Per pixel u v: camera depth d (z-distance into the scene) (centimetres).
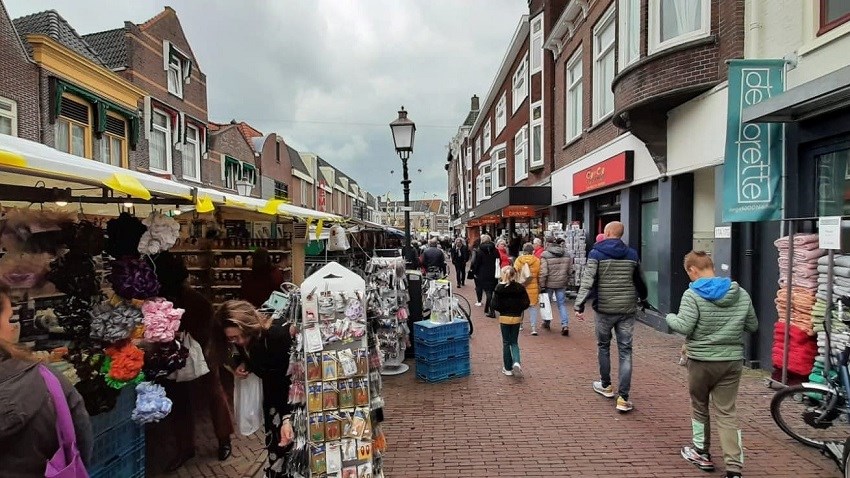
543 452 412
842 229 427
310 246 1183
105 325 315
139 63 1608
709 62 730
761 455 396
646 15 817
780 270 556
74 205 461
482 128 3528
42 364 197
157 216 385
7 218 327
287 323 340
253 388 371
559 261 885
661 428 456
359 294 336
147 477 384
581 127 1430
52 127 1191
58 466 187
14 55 1084
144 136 1602
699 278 377
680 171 818
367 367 333
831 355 448
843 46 516
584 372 642
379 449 342
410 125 1009
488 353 756
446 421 485
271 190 3106
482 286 1109
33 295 330
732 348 356
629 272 498
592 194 1273
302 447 318
